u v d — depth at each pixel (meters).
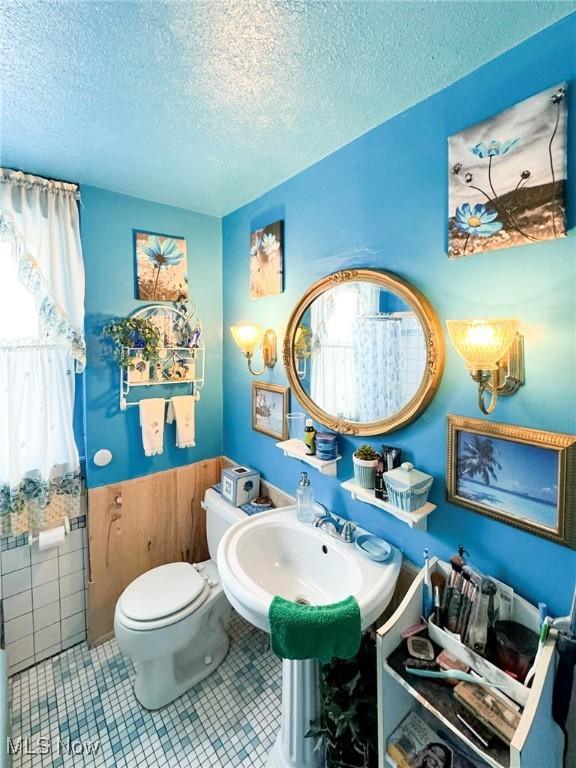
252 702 1.59
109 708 1.56
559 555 0.92
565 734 0.84
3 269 1.59
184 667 1.67
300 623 1.00
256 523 1.51
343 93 1.11
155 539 2.07
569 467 0.89
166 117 1.22
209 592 1.70
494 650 0.92
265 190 1.82
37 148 1.41
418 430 1.23
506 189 0.96
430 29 0.87
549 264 0.91
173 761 1.37
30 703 1.58
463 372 1.10
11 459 1.60
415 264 1.20
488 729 0.81
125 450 1.95
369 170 1.32
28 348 1.63
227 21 0.84
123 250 1.88
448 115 1.08
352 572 1.23
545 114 0.88
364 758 1.16
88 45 0.90
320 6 0.81
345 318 1.44
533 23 0.86
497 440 1.02
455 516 1.14
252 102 1.14
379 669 0.99
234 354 2.17
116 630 1.53
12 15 0.81
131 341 1.84
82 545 1.87
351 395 1.43
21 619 1.72
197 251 2.13
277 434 1.86
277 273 1.77
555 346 0.91
